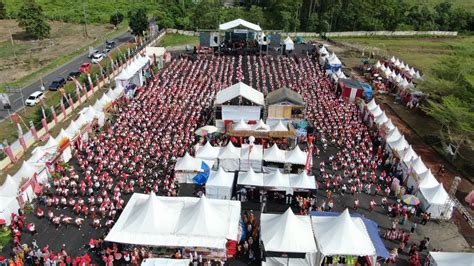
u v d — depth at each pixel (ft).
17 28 332.80
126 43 299.58
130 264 94.58
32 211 112.47
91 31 339.36
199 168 124.57
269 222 97.81
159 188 123.44
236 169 132.98
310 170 132.05
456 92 171.83
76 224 108.27
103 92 207.92
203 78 223.71
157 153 138.41
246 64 256.93
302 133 155.22
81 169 133.39
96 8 410.52
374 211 118.11
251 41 280.10
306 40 349.20
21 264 91.71
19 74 226.58
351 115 177.88
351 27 395.14
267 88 212.43
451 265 88.43
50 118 170.81
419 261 96.94
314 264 91.61
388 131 149.59
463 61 190.08
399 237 106.63
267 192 118.83
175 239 93.15
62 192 119.14
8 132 158.40
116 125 162.71
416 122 186.09
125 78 192.03
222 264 93.50
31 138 149.28
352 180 130.41
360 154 142.51
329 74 234.79
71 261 93.76
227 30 272.10
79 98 187.11
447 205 113.80
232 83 216.95
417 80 201.26
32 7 298.56
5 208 103.71
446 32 393.50
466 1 502.79
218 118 159.22
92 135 153.99
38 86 209.56
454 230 112.47
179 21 363.97
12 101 189.78
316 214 103.76
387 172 138.41
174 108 178.29
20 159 140.15
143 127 160.35
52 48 284.61
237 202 106.11
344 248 89.86
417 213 118.52
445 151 158.81
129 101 188.03
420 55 312.71
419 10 429.79
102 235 104.37
